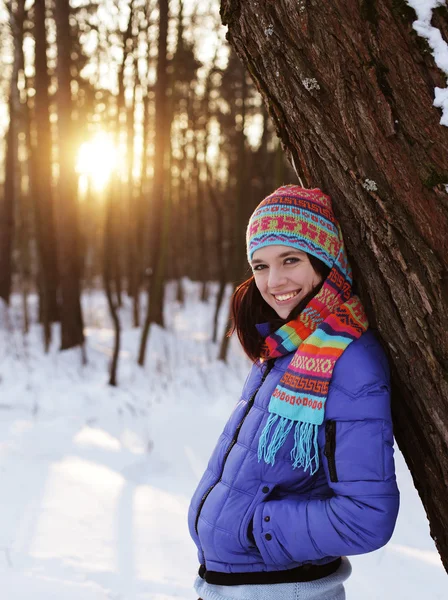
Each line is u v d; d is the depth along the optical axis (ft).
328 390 4.23
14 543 9.71
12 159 48.88
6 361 29.91
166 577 8.87
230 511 4.43
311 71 4.33
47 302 33.14
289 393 4.33
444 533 4.48
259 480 4.40
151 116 49.03
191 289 75.87
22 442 15.97
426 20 4.03
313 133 4.44
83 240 64.95
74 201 32.83
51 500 11.84
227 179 57.11
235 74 37.01
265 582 4.37
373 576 9.20
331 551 4.11
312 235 4.45
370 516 3.98
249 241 4.75
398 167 4.11
